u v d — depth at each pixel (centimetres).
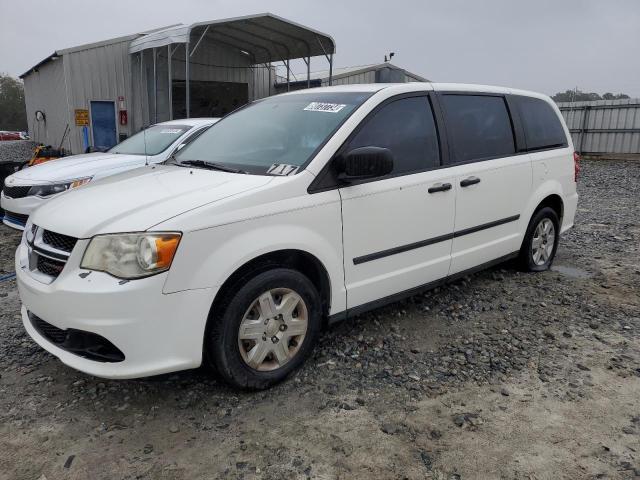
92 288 257
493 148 445
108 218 273
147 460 250
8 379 320
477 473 243
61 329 273
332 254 326
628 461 251
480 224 432
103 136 1681
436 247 395
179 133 730
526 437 269
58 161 688
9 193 614
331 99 380
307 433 271
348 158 312
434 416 287
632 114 2048
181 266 264
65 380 319
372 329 394
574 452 258
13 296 461
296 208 305
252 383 301
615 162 1920
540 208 516
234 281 288
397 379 324
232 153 370
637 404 301
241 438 266
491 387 317
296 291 312
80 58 1605
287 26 1441
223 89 1964
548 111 526
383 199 350
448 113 410
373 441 264
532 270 527
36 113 2100
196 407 293
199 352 276
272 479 238
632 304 457
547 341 381
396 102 374
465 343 375
